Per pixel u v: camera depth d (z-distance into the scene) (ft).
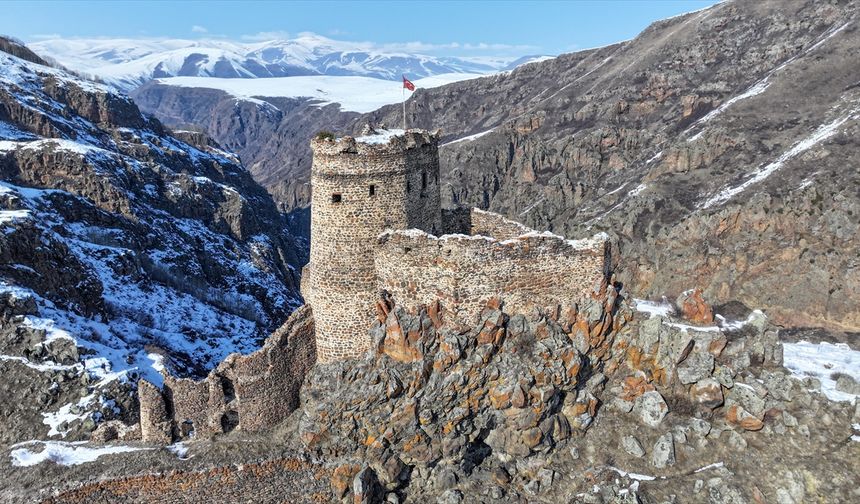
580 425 122.72
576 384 122.83
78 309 186.19
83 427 129.70
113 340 169.99
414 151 129.49
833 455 115.85
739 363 127.65
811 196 311.68
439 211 144.25
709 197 355.77
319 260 128.67
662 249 337.11
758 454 117.60
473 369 118.42
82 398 136.26
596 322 124.67
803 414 121.60
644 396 123.34
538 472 117.91
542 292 124.57
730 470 115.85
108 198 309.01
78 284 198.08
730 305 296.10
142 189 355.36
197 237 353.31
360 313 127.85
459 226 152.15
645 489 113.39
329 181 123.75
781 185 330.34
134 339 193.57
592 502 112.16
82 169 313.12
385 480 116.37
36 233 193.16
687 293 145.69
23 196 249.14
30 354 143.02
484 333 119.85
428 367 119.75
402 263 122.72
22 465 118.52
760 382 124.67
